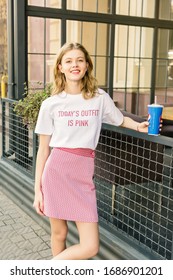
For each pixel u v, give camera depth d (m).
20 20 4.68
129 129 2.41
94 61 5.83
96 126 2.13
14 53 4.79
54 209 2.13
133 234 2.76
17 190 4.18
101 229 2.86
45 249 3.20
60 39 5.29
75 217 2.13
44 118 2.15
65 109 2.10
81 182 2.14
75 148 2.10
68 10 5.24
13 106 4.56
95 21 5.55
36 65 5.07
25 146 4.39
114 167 3.19
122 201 3.35
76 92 2.13
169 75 6.73
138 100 6.47
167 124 4.14
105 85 6.04
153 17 6.20
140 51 6.29
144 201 3.51
